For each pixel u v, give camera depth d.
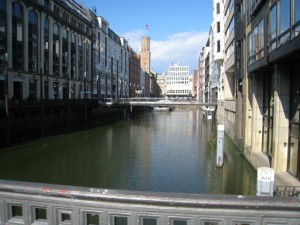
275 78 16.05
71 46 57.53
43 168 24.39
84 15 67.31
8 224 3.60
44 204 3.47
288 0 12.98
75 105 51.19
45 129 41.56
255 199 3.04
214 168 23.23
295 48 11.77
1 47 35.94
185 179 20.70
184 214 3.10
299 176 14.30
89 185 19.77
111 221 3.26
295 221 2.97
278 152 16.02
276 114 16.03
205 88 107.88
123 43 109.00
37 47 44.44
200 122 71.25
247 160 23.31
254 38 20.34
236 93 30.67
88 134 46.50
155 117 92.00
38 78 44.62
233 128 34.34
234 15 31.42
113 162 26.55
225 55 44.56
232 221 3.04
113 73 93.00
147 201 3.12
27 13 41.12
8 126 31.39
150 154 30.17
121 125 62.97
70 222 3.39
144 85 159.50
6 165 25.22
